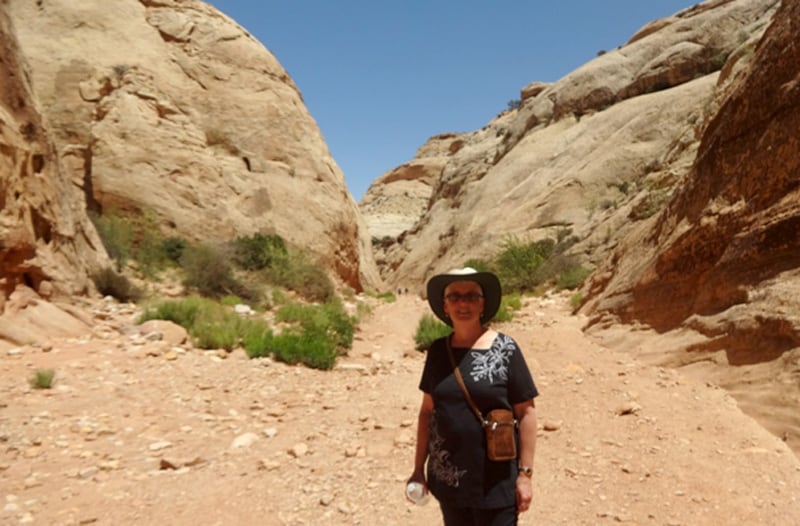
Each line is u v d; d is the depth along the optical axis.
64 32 22.08
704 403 5.74
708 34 38.00
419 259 47.00
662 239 9.90
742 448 4.72
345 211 27.19
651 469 4.45
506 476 2.33
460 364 2.46
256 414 6.32
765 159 7.16
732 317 6.59
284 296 17.25
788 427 4.86
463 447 2.35
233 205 22.31
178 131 22.17
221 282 16.28
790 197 6.58
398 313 16.31
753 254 6.79
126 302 13.51
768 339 5.91
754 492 4.00
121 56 22.39
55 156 12.99
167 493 4.20
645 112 34.50
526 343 9.42
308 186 25.55
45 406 6.05
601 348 8.69
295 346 9.06
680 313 8.08
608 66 43.62
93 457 4.87
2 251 9.48
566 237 26.50
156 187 20.27
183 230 20.06
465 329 2.53
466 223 40.75
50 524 3.67
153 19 24.80
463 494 2.32
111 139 20.31
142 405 6.37
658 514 3.75
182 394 6.88
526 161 41.06
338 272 25.72
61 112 20.22
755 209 7.12
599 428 5.43
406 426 5.78
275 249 20.38
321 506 4.00
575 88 44.19
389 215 90.69
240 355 9.32
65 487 4.26
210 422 5.97
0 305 8.98
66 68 20.95
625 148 32.84
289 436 5.57
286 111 26.41
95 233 14.62
